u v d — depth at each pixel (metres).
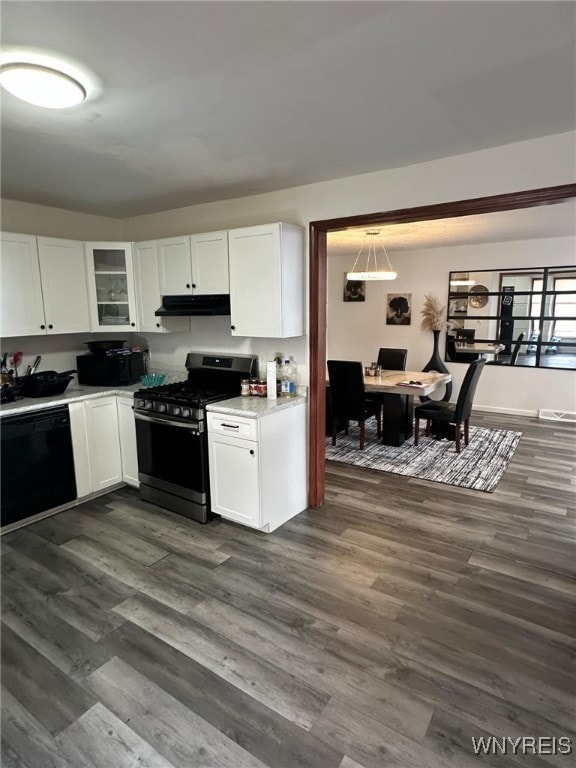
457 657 2.04
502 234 5.39
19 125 2.08
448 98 1.85
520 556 2.86
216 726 1.71
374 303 7.51
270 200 3.33
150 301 3.80
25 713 1.76
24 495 3.22
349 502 3.66
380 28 1.37
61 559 2.83
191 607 2.38
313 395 3.37
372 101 1.88
